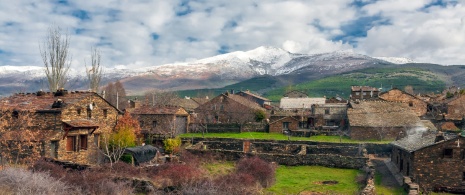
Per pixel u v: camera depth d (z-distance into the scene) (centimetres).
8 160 3197
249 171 3369
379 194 2994
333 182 3488
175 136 5662
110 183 2373
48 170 2519
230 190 2445
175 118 6297
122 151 3788
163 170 2994
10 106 3559
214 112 8150
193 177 2789
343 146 5041
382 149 5084
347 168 4206
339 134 6450
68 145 3628
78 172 2709
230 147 5466
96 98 4153
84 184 2367
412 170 3256
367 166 3909
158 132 5612
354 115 6275
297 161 4353
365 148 5025
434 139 3394
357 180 3528
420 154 3228
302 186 3294
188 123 6919
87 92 4128
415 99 7919
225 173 3534
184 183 2583
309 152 5025
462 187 3142
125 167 3014
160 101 10581
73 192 2202
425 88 18988
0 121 3052
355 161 4188
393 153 4281
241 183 2817
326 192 3030
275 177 3606
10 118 3256
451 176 3170
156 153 4050
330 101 10356
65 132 3556
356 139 5909
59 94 4038
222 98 8212
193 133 6781
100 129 4153
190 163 3869
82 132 3750
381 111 6406
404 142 3844
